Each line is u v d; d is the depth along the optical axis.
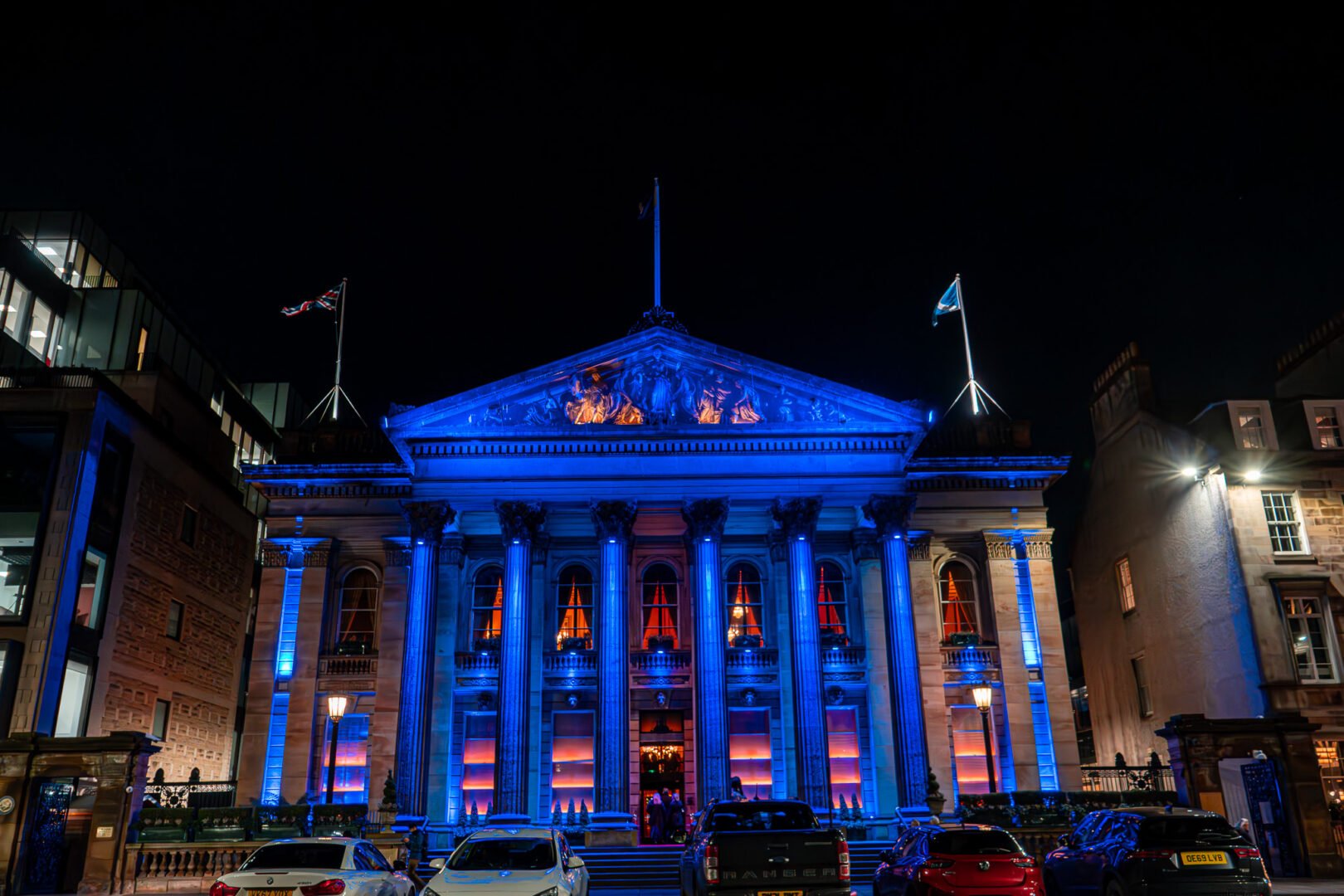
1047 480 44.66
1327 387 45.47
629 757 41.34
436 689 41.72
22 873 28.02
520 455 40.72
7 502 39.22
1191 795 30.52
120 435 42.25
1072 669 58.47
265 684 41.94
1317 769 30.39
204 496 50.28
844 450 41.06
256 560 58.53
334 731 31.52
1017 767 41.12
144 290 52.91
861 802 41.31
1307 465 39.78
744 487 40.62
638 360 41.81
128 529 42.53
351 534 43.78
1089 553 51.28
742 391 41.47
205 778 48.72
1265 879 18.41
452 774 41.31
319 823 30.39
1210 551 40.62
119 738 29.11
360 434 45.88
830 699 42.31
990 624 43.59
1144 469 45.66
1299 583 38.25
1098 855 19.80
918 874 19.09
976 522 44.31
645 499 40.44
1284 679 37.12
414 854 33.72
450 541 43.88
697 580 39.78
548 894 17.47
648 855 34.38
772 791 41.78
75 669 38.75
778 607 43.38
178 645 46.78
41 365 48.62
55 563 37.72
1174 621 43.03
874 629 42.94
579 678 42.62
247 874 16.67
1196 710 41.38
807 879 18.45
